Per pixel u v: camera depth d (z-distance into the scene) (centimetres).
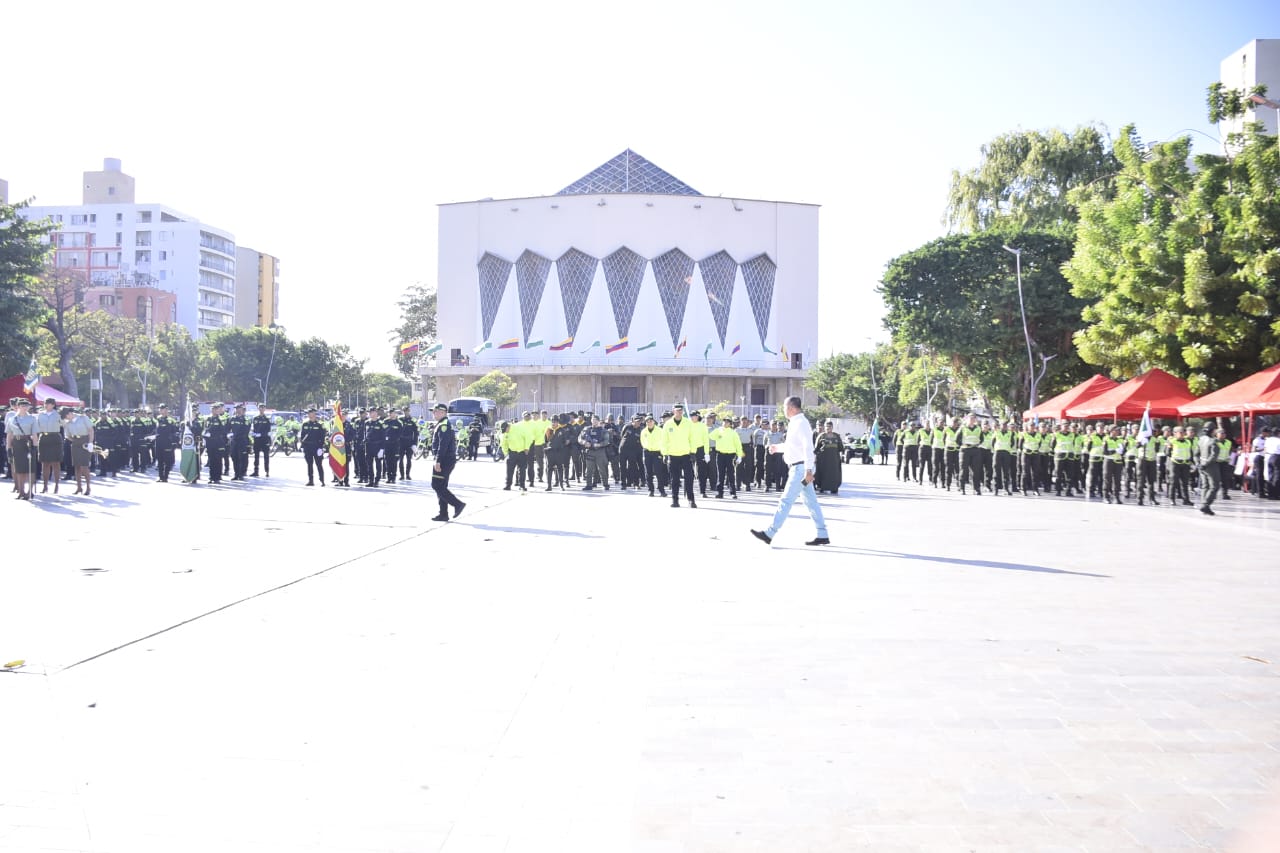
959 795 443
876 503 2314
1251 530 1700
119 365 7656
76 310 6756
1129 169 3406
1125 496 2642
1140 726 544
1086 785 456
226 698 582
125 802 429
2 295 3916
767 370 9281
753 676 645
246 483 2684
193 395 9194
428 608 869
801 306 10181
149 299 11019
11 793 436
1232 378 3070
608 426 2852
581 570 1113
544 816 418
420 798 436
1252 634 783
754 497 2464
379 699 584
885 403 7669
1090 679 643
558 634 768
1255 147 2942
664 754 495
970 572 1123
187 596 907
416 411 10062
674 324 9831
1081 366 4822
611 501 2228
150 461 3278
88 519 1619
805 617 845
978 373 4962
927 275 4912
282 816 416
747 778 462
